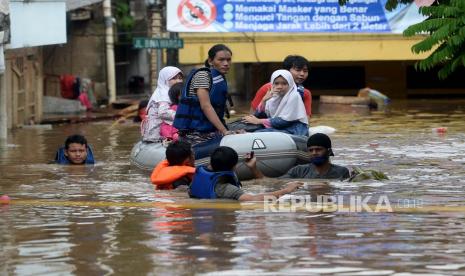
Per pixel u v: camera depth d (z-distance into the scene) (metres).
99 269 12.44
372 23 48.19
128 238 14.34
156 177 20.17
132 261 12.81
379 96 48.44
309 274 11.93
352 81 57.12
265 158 22.38
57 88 52.53
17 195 19.41
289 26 48.12
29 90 43.03
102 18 55.53
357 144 29.50
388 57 49.56
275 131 23.47
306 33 49.38
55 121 43.78
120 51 69.00
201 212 16.56
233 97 56.81
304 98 25.05
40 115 44.78
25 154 28.94
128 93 64.62
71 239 14.38
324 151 21.20
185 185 20.14
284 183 20.72
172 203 17.75
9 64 40.00
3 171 23.88
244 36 49.34
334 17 48.28
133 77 68.88
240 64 59.03
